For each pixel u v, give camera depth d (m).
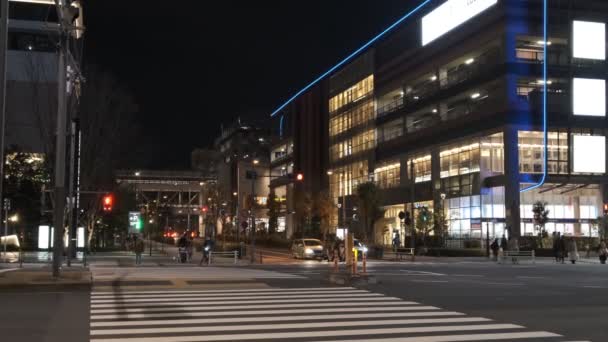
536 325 12.66
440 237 57.62
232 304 16.11
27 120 56.31
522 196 57.00
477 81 59.75
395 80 75.62
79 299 17.27
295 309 15.11
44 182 51.22
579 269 34.59
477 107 60.25
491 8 58.19
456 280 24.86
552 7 56.94
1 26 20.52
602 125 57.06
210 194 113.00
